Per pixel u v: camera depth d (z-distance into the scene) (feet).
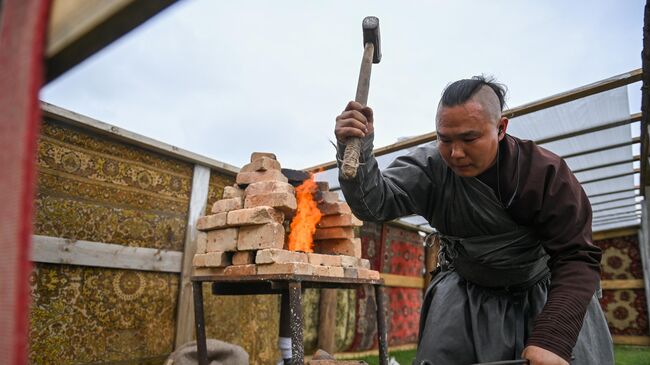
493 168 5.69
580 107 12.37
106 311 10.51
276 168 10.44
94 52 1.90
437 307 6.73
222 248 9.50
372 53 5.89
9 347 1.62
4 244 1.72
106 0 1.69
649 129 12.48
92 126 10.24
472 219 5.91
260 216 8.86
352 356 18.72
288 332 10.17
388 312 21.38
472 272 6.38
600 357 5.90
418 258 24.32
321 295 17.34
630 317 30.83
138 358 11.02
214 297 13.02
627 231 31.81
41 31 1.84
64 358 9.67
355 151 5.15
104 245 10.48
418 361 6.64
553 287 5.26
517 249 5.92
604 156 16.49
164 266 11.73
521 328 6.18
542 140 14.25
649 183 18.25
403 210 6.35
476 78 5.37
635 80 10.76
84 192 10.31
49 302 9.55
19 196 1.70
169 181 12.16
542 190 5.51
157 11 1.72
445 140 5.15
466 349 6.28
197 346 9.55
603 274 32.27
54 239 9.61
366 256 20.22
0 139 1.86
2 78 1.92
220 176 13.66
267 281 8.58
